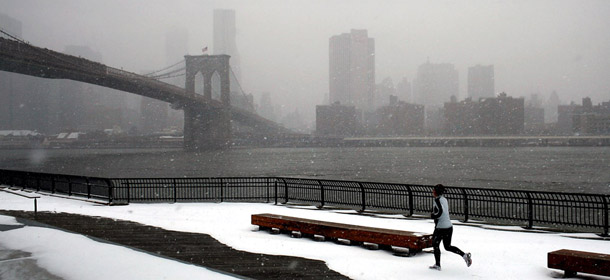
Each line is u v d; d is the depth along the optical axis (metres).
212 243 12.45
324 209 18.45
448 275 9.37
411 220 15.77
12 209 19.36
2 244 12.30
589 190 64.19
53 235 13.29
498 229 14.55
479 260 10.48
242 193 30.03
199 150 187.88
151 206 19.86
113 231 14.12
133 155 177.88
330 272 9.69
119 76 111.88
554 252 9.38
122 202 21.73
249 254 11.26
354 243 12.13
